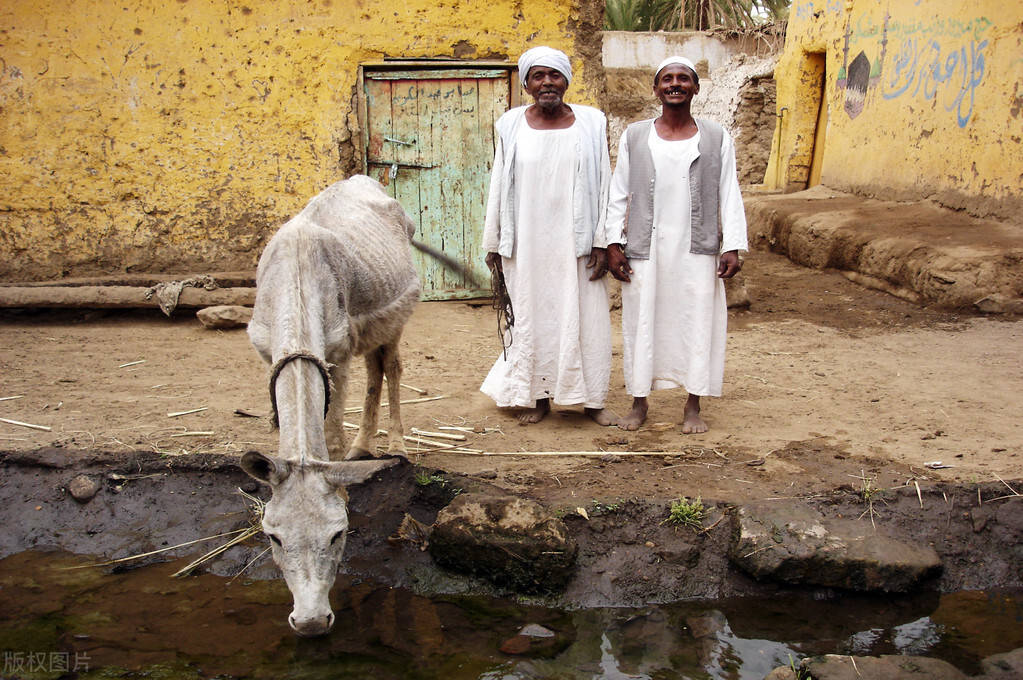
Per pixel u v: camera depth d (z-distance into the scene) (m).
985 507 4.20
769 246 12.09
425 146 8.65
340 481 3.12
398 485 4.44
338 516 3.12
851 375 6.21
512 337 5.23
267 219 8.52
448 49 8.45
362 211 4.74
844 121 13.01
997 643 3.58
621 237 4.97
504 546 3.92
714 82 20.34
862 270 9.50
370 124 8.54
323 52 8.29
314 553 3.02
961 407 5.43
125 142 8.28
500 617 3.82
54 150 8.24
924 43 10.62
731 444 4.92
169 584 4.06
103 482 4.55
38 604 3.88
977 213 9.52
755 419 5.35
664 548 4.05
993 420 5.19
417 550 4.20
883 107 11.72
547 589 3.94
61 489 4.54
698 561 4.03
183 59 8.20
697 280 4.92
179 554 4.27
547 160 4.95
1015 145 8.88
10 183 8.24
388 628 3.72
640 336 5.04
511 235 5.07
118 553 4.27
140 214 8.41
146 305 7.94
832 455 4.70
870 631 3.70
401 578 4.08
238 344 7.21
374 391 4.80
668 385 5.15
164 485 4.55
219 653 3.53
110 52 8.13
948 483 4.28
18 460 4.62
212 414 5.37
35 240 8.36
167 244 8.48
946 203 10.14
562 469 4.59
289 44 8.25
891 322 7.82
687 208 4.87
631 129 4.98
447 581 4.05
